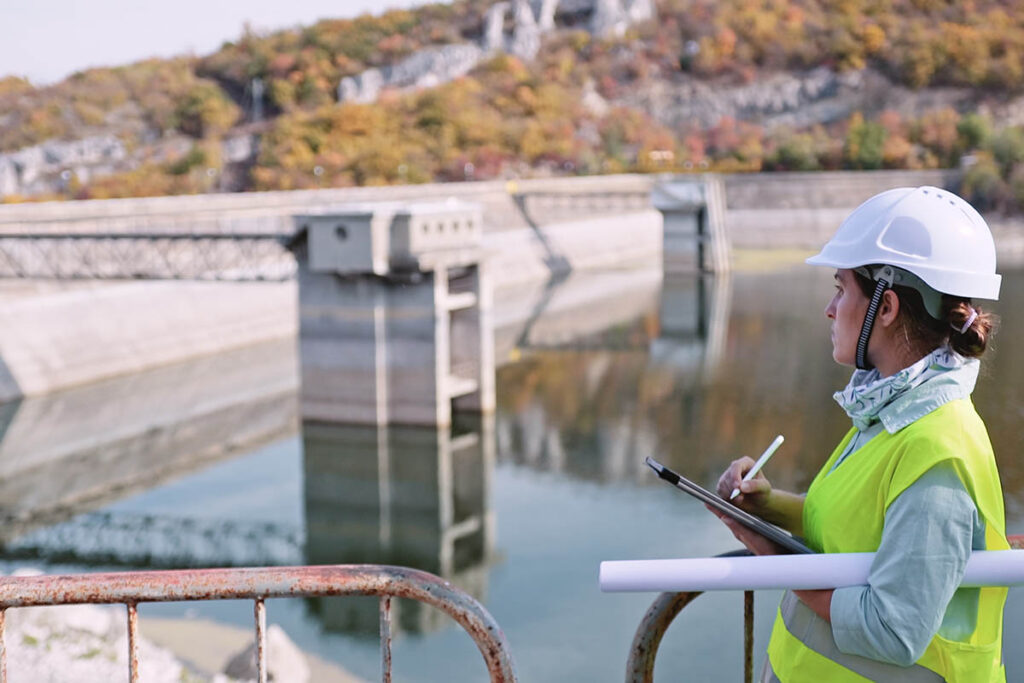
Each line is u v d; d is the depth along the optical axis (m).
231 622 21.78
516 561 27.53
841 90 171.75
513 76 157.50
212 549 29.31
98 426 42.91
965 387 2.55
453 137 136.38
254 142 135.62
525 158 138.62
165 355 54.50
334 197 69.31
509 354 56.28
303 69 161.62
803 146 142.88
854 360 2.72
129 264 54.53
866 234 2.65
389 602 2.81
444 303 40.22
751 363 52.41
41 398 47.00
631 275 89.56
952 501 2.40
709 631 21.33
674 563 2.49
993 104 164.12
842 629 2.45
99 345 51.28
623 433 40.41
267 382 50.88
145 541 29.89
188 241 57.88
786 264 96.94
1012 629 19.84
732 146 154.25
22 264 48.88
